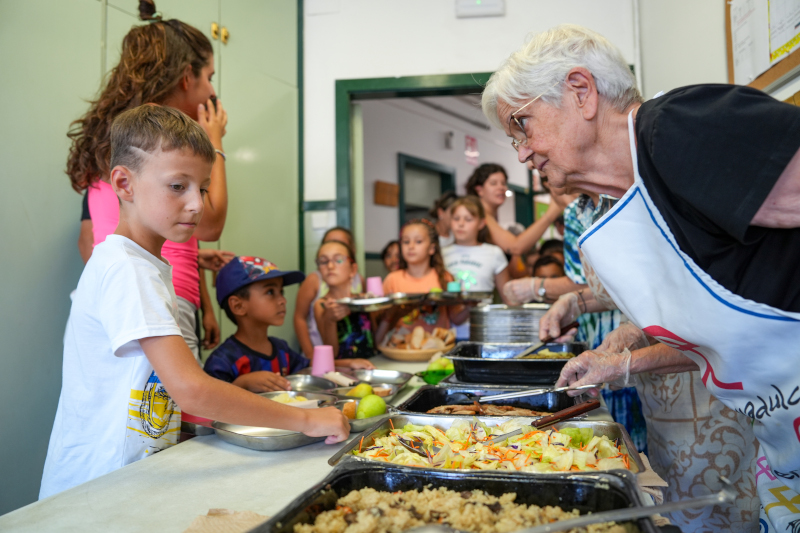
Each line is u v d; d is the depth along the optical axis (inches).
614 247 32.1
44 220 73.2
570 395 44.8
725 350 29.4
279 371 71.3
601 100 32.8
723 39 75.5
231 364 65.9
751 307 27.5
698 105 26.7
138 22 90.3
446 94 132.9
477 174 134.7
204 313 85.7
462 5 126.6
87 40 80.8
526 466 30.8
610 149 33.4
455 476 25.8
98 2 82.7
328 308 85.7
